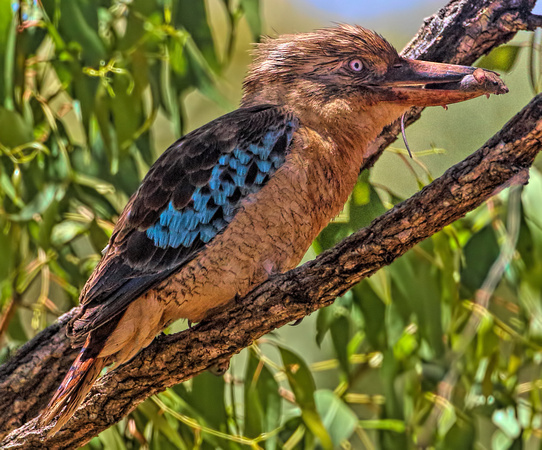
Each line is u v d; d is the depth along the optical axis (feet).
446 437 31.04
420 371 31.45
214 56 30.40
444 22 27.76
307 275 21.54
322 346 38.93
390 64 25.66
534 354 31.99
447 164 38.42
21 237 31.53
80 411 23.71
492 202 31.53
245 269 23.61
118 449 28.76
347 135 25.22
